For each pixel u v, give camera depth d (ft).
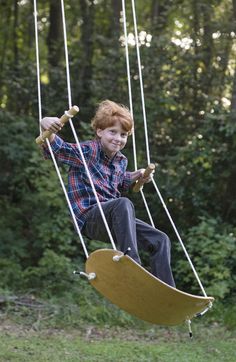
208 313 35.78
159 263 15.88
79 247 41.57
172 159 43.14
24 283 38.58
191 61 46.91
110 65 47.57
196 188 42.60
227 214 42.63
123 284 15.29
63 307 34.81
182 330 33.45
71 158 16.79
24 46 58.75
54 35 55.77
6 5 56.39
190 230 39.32
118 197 17.34
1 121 45.19
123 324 34.12
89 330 32.58
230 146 41.70
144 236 16.20
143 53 46.70
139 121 45.11
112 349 28.53
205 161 42.24
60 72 49.70
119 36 49.49
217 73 47.06
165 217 43.60
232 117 41.06
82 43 51.96
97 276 15.56
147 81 46.55
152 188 43.86
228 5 48.16
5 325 32.22
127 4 54.34
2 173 45.32
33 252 42.19
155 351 28.40
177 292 14.89
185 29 50.37
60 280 38.34
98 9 56.24
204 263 38.19
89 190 16.65
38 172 41.70
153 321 16.39
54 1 55.52
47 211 41.16
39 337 30.48
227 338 32.35
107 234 16.10
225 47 46.96
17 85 49.37
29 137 44.93
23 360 26.14
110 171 17.16
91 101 47.44
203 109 46.78
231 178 42.39
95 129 17.15
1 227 42.80
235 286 37.96
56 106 48.70
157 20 49.39
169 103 45.57
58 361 26.27
